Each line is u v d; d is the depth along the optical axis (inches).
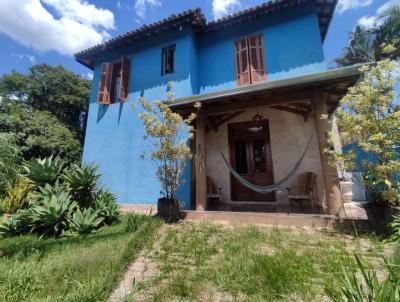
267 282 89.7
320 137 189.3
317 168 272.4
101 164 355.9
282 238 144.6
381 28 438.0
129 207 304.3
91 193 222.4
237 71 317.7
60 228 181.3
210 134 334.0
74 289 90.3
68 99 780.6
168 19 325.7
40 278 99.7
